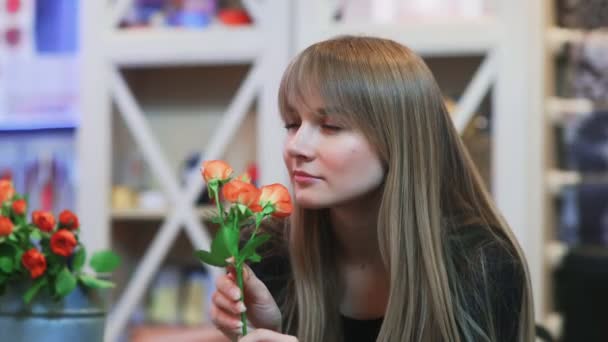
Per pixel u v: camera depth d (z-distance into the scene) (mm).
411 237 1394
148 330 2930
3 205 1517
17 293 1447
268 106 2844
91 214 2930
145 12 2988
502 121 2658
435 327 1385
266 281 1590
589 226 2801
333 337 1513
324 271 1523
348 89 1343
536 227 2621
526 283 1438
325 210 1517
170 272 2961
